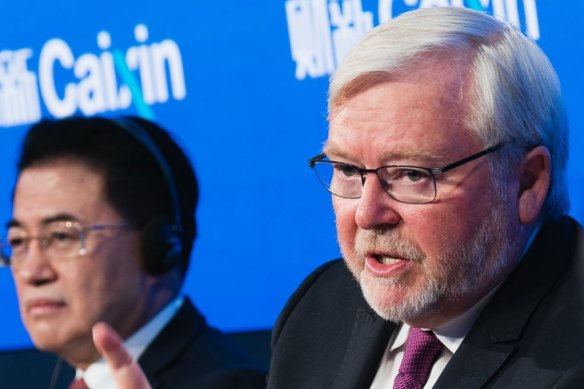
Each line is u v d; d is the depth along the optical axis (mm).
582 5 5754
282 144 6281
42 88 6824
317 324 4062
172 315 4602
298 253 6215
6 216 6836
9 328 6609
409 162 3320
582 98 5742
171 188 4590
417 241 3344
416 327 3582
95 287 4383
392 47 3350
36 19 6816
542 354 3326
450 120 3311
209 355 4516
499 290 3502
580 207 5703
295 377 3965
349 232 3484
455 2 5953
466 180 3326
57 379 5551
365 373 3795
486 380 3363
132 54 6617
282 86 6293
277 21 6309
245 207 6328
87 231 4391
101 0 6668
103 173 4422
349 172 3479
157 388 4371
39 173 4449
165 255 4512
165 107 6527
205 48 6438
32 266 4391
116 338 3420
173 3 6512
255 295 6273
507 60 3396
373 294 3432
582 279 3436
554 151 3539
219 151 6387
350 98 3412
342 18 6180
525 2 5832
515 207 3453
